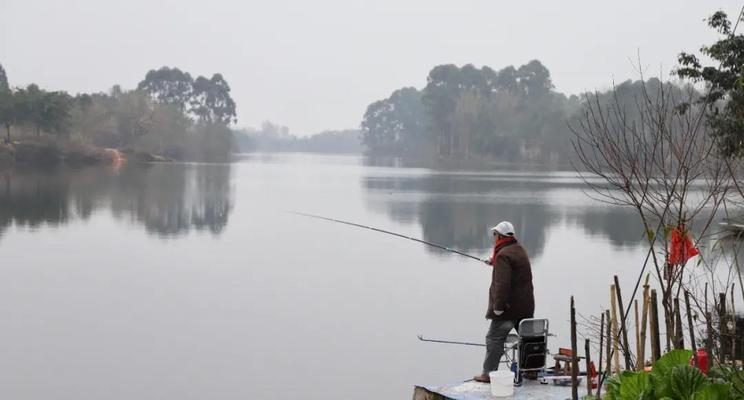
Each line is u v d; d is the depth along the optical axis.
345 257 26.80
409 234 35.22
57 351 14.20
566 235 34.88
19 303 18.08
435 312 17.81
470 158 161.75
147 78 187.50
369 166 138.25
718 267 15.41
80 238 30.38
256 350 14.40
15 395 11.73
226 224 37.41
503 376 7.36
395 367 13.36
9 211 40.16
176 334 15.52
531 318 7.93
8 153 88.62
